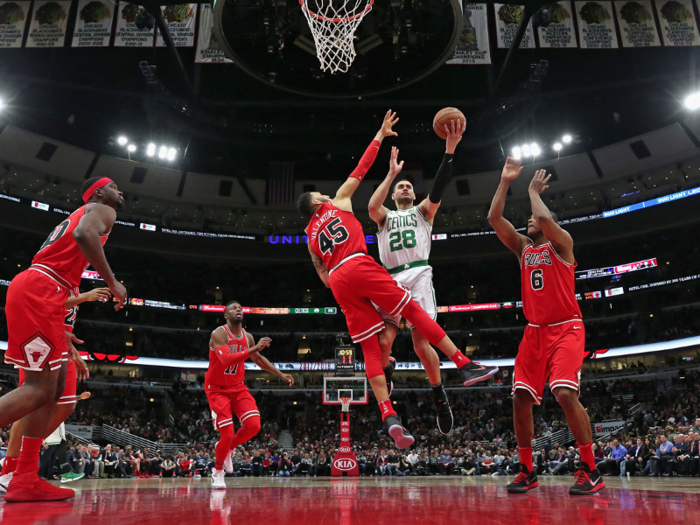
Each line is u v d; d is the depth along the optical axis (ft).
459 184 129.08
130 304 123.44
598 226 125.49
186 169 126.93
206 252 134.92
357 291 14.61
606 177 122.31
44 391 12.73
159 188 126.72
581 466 15.34
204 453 80.07
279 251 136.56
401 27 50.52
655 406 104.01
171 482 38.78
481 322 133.90
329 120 112.78
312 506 11.16
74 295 17.40
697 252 117.80
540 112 111.86
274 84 57.98
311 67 57.06
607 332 125.18
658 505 10.97
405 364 124.06
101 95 102.89
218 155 125.08
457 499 13.25
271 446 92.89
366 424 114.11
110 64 100.01
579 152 123.13
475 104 102.63
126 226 123.54
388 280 14.55
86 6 76.64
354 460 66.64
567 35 77.15
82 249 12.93
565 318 15.85
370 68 57.62
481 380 14.07
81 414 99.35
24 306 12.64
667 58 98.58
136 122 112.47
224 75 105.09
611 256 128.67
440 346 14.55
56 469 51.13
